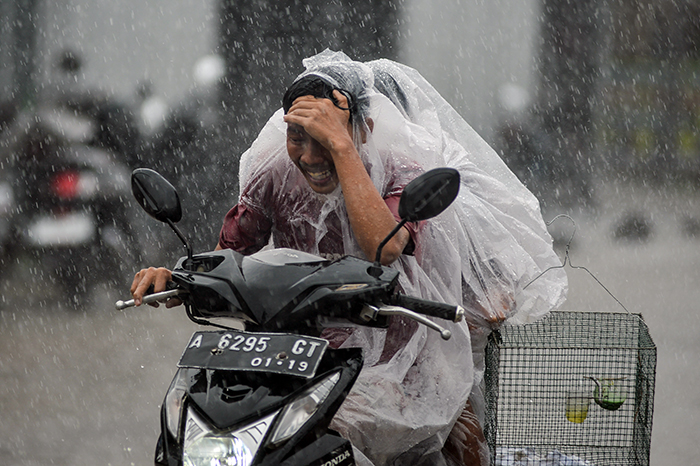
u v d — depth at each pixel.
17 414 18.55
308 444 8.37
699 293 29.78
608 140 67.31
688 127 71.69
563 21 68.81
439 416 11.16
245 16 52.12
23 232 31.14
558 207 45.66
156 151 37.22
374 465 11.00
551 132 63.47
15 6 51.34
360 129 11.31
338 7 55.97
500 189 13.38
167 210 9.88
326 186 11.33
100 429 17.91
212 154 38.03
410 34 61.19
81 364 21.70
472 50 63.44
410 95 13.01
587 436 12.38
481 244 12.46
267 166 12.35
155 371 21.34
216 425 8.08
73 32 52.41
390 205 11.23
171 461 8.18
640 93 75.12
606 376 12.29
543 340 12.42
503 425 12.34
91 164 32.72
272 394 8.30
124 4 53.16
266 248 13.38
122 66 50.62
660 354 23.28
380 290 8.59
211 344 8.64
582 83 69.56
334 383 8.66
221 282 9.09
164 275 9.85
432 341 11.61
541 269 13.20
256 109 44.78
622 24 76.38
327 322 8.89
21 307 26.55
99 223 31.89
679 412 19.25
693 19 81.06
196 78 45.38
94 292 28.20
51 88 44.50
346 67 11.55
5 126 38.75
